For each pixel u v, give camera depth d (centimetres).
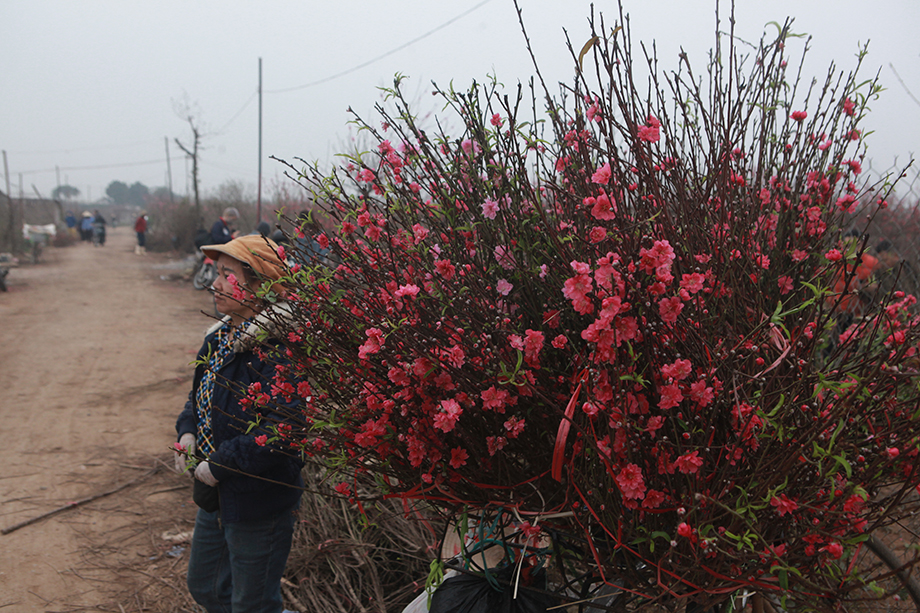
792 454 105
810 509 108
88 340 805
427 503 151
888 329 133
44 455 441
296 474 207
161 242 2350
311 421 142
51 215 3569
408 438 127
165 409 543
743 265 127
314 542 272
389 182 140
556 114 145
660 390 106
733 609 125
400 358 128
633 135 123
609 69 123
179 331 875
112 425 502
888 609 164
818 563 110
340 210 140
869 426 118
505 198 135
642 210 124
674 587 117
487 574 144
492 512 141
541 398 112
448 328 121
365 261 136
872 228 235
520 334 126
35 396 573
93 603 280
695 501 104
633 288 107
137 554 319
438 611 146
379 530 271
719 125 142
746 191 150
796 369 117
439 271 127
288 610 243
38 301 1117
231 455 192
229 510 200
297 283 139
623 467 112
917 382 121
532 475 135
